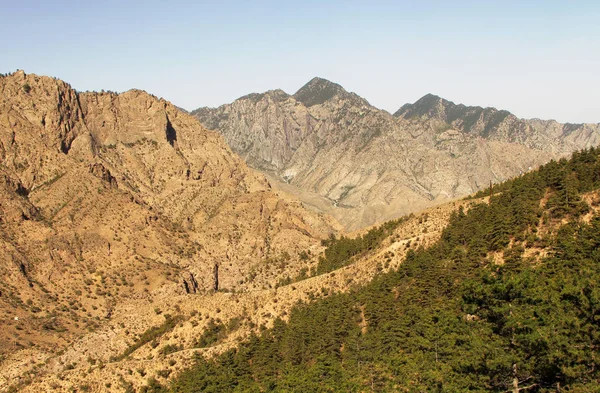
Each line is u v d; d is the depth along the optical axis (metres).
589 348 83.06
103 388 133.88
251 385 122.75
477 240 142.38
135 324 160.88
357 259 181.75
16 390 141.25
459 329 102.19
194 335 151.00
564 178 147.62
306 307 148.62
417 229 173.75
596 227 118.56
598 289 86.50
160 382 133.88
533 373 85.38
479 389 88.06
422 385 98.69
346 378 111.31
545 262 116.81
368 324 131.62
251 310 155.50
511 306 89.19
